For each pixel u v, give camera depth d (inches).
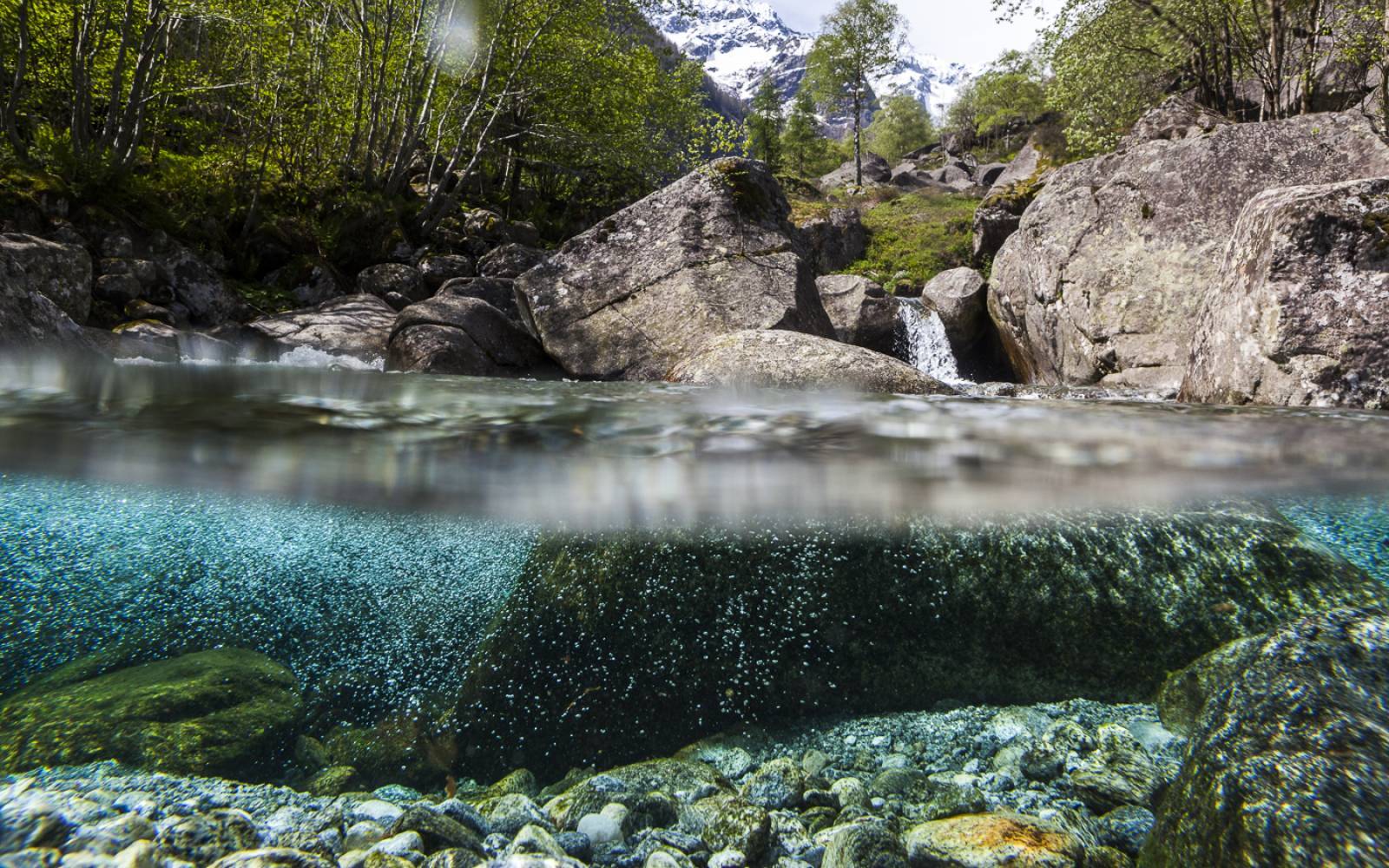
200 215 550.3
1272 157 342.3
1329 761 57.7
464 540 136.7
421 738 113.6
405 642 125.4
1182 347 313.6
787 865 80.0
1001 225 826.8
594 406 149.4
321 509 134.4
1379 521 128.1
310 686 117.8
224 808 86.6
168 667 115.8
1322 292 194.9
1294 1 652.1
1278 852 54.3
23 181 447.2
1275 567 126.0
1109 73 794.2
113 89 558.6
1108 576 125.9
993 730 110.3
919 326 622.2
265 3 625.3
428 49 713.6
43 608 125.3
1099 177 397.1
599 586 129.5
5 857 61.6
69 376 165.6
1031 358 435.2
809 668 122.3
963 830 75.9
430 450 111.8
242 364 288.7
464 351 340.5
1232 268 227.8
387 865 73.9
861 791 94.7
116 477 121.6
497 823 87.4
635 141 871.1
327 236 620.1
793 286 349.7
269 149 668.1
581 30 798.5
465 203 894.4
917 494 111.3
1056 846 72.8
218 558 133.9
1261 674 68.3
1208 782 62.9
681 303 342.6
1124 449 111.7
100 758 98.8
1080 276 370.0
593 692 121.4
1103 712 113.5
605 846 83.2
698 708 119.6
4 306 212.4
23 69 498.6
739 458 108.5
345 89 730.2
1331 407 172.4
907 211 1304.1
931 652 123.5
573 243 377.7
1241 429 128.7
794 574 129.1
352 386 177.6
